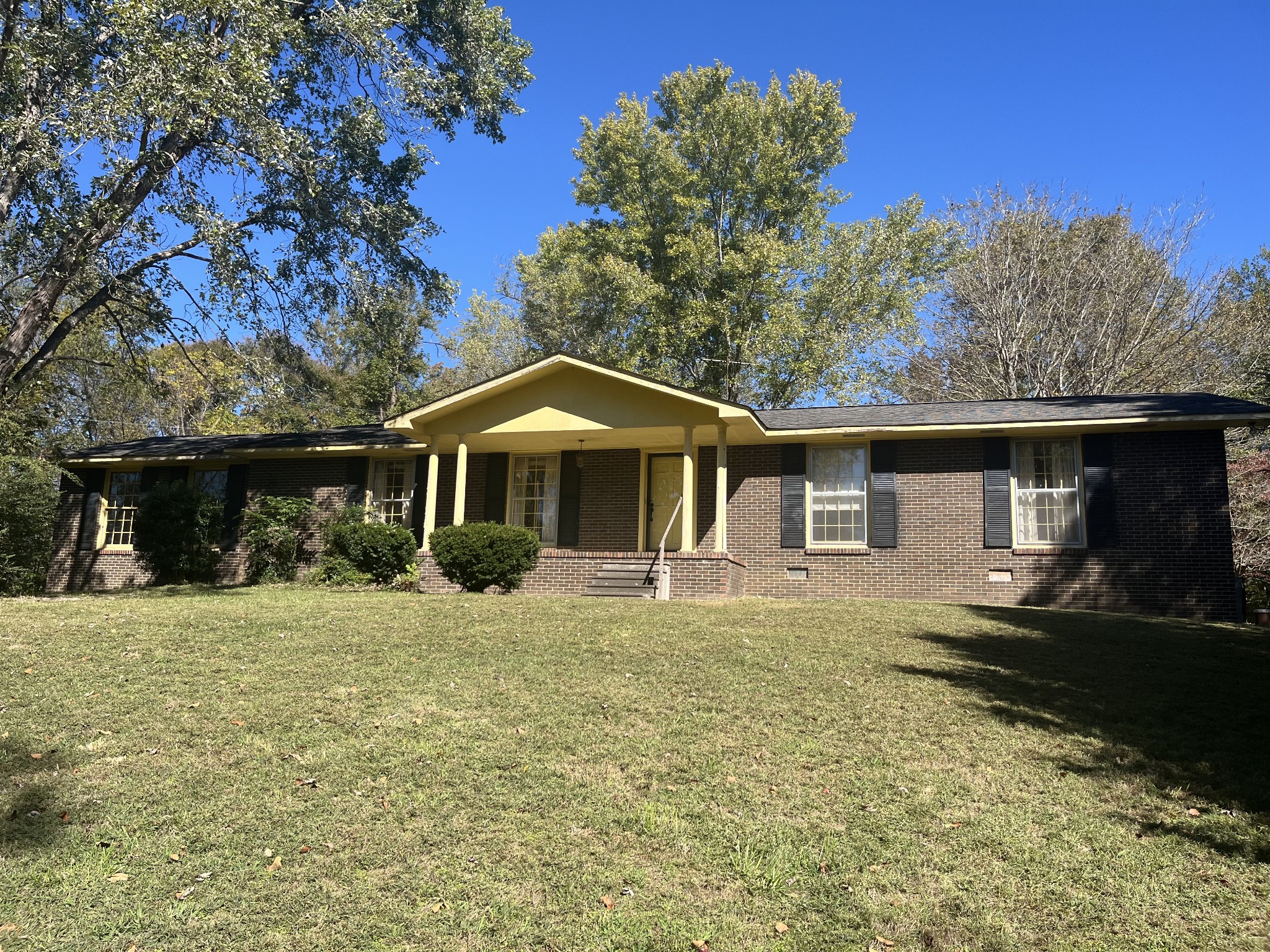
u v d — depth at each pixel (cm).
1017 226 2872
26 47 1538
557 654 880
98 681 777
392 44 1773
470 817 527
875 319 3198
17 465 1983
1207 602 1390
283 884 457
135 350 2150
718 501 1538
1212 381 2580
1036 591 1496
